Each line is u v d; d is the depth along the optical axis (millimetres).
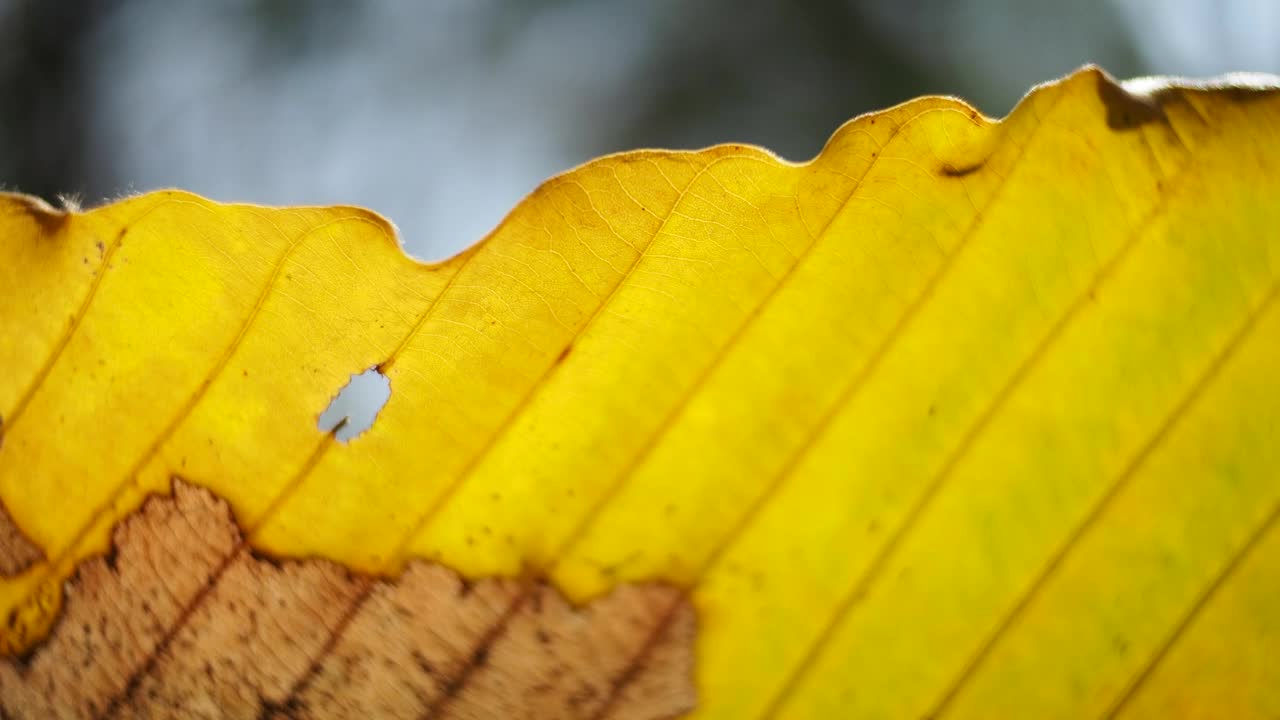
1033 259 189
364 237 188
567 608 190
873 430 191
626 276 188
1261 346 189
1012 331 190
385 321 189
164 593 190
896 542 191
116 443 190
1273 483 190
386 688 189
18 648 190
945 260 189
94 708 189
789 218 188
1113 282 189
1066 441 190
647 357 190
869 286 189
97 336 189
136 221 188
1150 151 188
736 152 186
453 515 190
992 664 191
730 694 190
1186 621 191
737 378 190
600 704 190
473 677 190
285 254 188
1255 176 188
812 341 190
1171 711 191
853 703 191
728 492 191
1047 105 187
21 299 189
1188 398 190
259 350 189
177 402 190
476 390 190
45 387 189
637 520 191
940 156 187
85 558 190
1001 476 191
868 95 482
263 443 190
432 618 190
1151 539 191
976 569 191
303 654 190
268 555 190
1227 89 187
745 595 191
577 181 187
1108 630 191
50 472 190
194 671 189
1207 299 189
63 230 188
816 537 191
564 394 190
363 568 190
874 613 191
